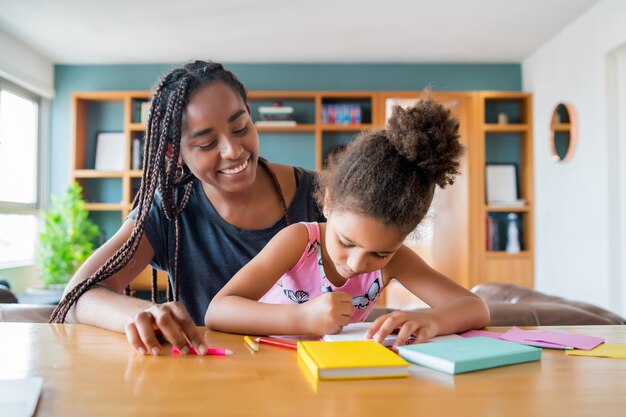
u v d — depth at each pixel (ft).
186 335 2.29
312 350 2.08
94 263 3.68
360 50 15.02
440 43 14.44
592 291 12.31
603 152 11.82
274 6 11.89
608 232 11.65
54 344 2.42
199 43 14.37
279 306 2.83
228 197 4.22
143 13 12.29
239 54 15.37
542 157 14.94
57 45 14.52
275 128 15.38
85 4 11.78
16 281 14.01
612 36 11.33
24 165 15.07
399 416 1.49
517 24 13.09
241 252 4.31
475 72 16.26
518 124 15.64
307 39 14.06
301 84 16.19
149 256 4.14
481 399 1.65
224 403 1.59
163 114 3.83
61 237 13.89
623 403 1.62
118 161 16.22
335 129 15.60
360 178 2.83
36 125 15.71
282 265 3.51
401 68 16.19
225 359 2.16
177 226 4.15
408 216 2.85
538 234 15.24
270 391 1.71
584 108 12.62
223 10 12.10
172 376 1.88
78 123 15.74
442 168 2.94
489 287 7.27
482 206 15.37
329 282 3.73
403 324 2.57
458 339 2.40
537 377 1.91
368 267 3.06
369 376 1.87
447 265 15.69
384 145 2.93
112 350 2.31
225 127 3.68
